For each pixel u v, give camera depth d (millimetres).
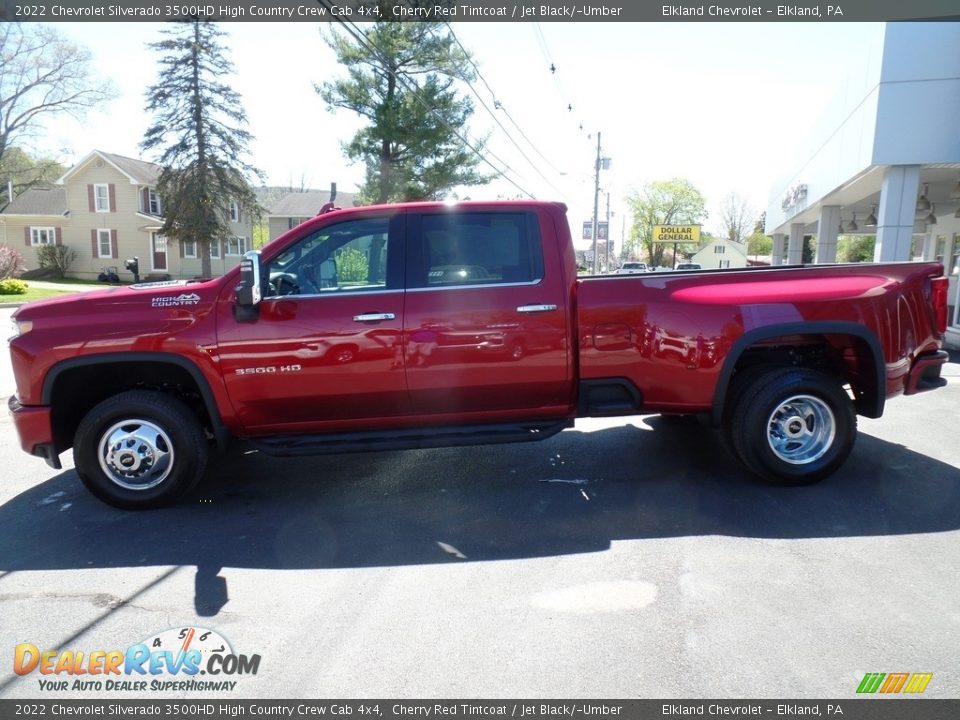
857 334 4641
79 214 42375
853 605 3207
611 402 4746
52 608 3363
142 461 4582
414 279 4582
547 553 3857
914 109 11883
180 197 34531
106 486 4574
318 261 4602
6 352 11406
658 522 4246
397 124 23406
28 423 4445
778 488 4793
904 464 5289
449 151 24906
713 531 4086
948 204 18922
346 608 3307
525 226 4672
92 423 4488
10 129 39438
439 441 4633
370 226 4617
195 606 3355
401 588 3492
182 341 4395
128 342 4387
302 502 4762
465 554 3875
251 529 4309
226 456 5871
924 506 4418
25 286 26797
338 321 4453
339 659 2889
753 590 3369
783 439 4770
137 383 4805
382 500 4770
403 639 3023
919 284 4902
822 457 4754
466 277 4637
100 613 3309
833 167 15500
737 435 4754
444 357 4516
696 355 4605
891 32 11797
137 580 3645
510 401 4746
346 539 4125
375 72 23359
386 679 2748
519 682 2705
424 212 4637
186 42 33656
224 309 4445
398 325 4477
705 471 5211
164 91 33844
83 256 42781
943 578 3451
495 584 3508
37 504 4824
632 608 3229
